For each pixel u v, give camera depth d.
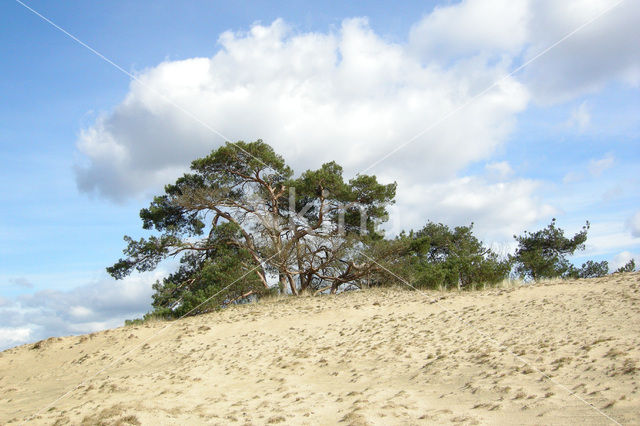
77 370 13.72
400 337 11.46
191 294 21.09
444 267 20.61
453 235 32.31
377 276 24.28
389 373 8.84
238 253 23.88
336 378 9.12
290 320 15.37
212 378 10.20
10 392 12.27
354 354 10.63
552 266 23.30
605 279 14.12
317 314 15.66
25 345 17.33
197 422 6.76
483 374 7.64
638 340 7.67
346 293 21.05
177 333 15.88
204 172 26.48
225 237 24.50
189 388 9.33
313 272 24.66
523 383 6.82
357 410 6.55
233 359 11.87
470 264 20.50
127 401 8.33
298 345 12.41
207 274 22.22
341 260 23.81
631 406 5.28
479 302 13.80
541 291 13.68
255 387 9.07
